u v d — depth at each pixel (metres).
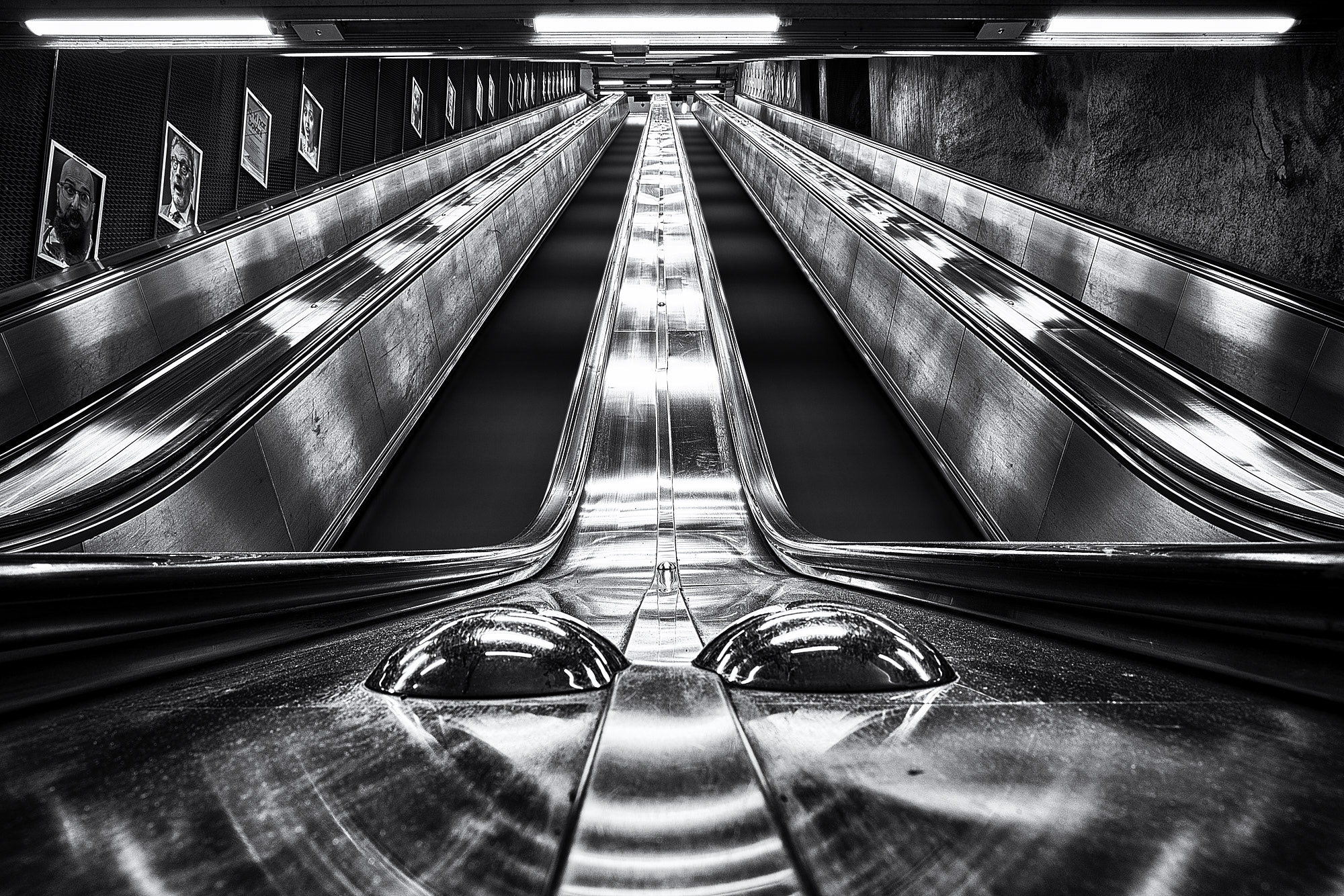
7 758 1.19
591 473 10.05
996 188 12.98
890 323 11.63
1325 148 7.25
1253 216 8.16
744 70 43.50
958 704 1.29
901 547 4.71
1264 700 1.51
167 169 9.55
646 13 6.84
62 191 7.93
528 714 1.19
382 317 9.77
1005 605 3.11
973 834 0.82
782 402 11.48
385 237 13.06
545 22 7.05
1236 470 6.14
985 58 14.04
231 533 6.10
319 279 10.73
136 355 7.93
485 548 6.62
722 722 1.01
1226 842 0.82
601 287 15.47
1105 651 2.26
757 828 0.73
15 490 5.69
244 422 6.46
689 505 9.29
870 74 21.78
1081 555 2.36
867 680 1.35
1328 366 6.69
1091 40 7.28
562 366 12.73
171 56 9.59
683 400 11.77
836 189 17.09
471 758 1.03
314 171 14.05
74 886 0.76
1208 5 6.73
